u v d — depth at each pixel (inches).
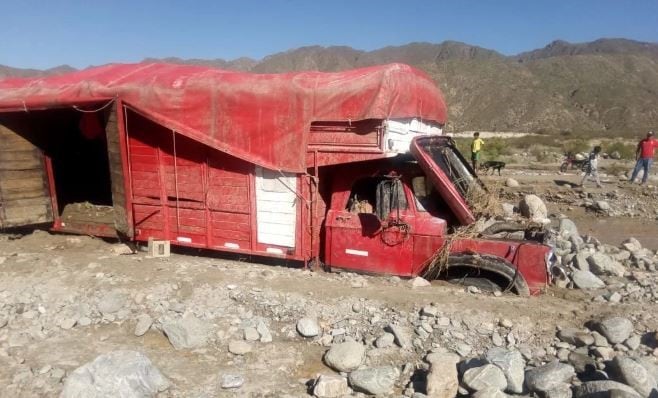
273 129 305.7
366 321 255.6
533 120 4763.8
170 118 327.6
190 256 357.4
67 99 348.8
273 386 210.8
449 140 340.5
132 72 352.8
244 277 301.3
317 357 235.8
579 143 1755.7
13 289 300.4
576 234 455.8
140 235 364.5
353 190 309.0
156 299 279.6
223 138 317.4
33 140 396.2
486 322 246.8
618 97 5083.7
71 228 402.3
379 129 285.0
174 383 211.6
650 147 805.2
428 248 285.4
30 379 214.4
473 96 5369.1
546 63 6250.0
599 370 211.0
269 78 310.3
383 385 205.0
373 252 297.4
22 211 392.8
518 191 759.1
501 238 284.8
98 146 464.1
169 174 347.6
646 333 243.4
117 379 195.0
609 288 309.1
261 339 248.1
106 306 275.0
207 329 254.1
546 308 257.8
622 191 767.7
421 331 242.1
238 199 329.7
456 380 202.7
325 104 292.0
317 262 317.7
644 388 194.4
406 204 291.1
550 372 200.5
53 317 274.1
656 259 389.4
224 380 210.1
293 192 312.2
